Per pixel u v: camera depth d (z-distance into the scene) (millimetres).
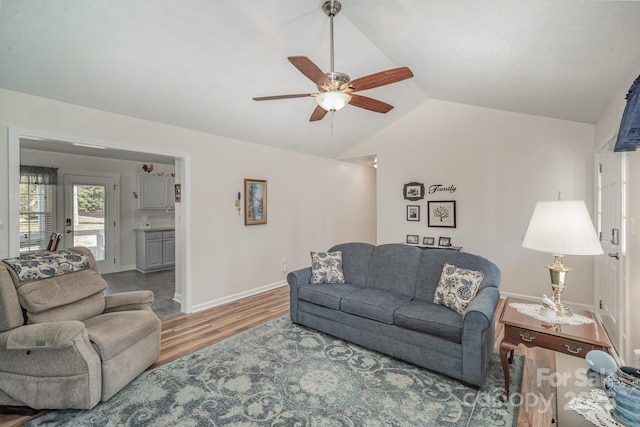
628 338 2285
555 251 1870
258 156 4613
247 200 4449
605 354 1462
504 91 3309
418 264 3098
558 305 2076
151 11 2129
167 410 1987
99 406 2027
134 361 2293
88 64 2445
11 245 2498
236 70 2896
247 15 2326
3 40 2100
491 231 4375
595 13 1605
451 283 2625
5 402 1985
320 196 5789
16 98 2531
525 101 3471
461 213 4602
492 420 1881
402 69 2070
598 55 1997
